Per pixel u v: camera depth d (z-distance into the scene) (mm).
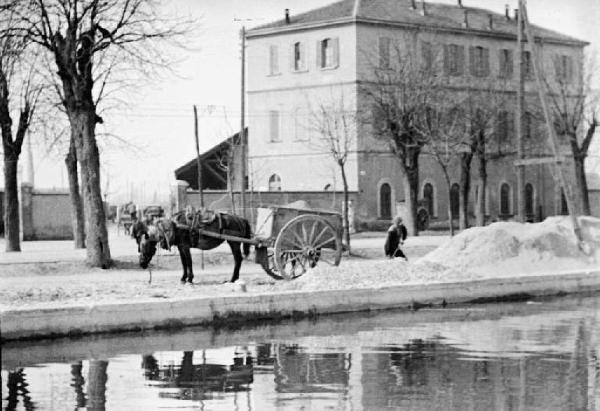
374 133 78625
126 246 60906
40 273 42312
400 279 35375
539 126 95062
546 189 98688
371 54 87250
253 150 93250
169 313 28156
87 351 24625
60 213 75812
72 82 43625
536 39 96000
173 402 18797
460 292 34875
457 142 76062
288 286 33875
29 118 57125
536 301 36094
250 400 18938
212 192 76250
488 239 44938
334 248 37250
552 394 19188
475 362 22703
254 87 92812
